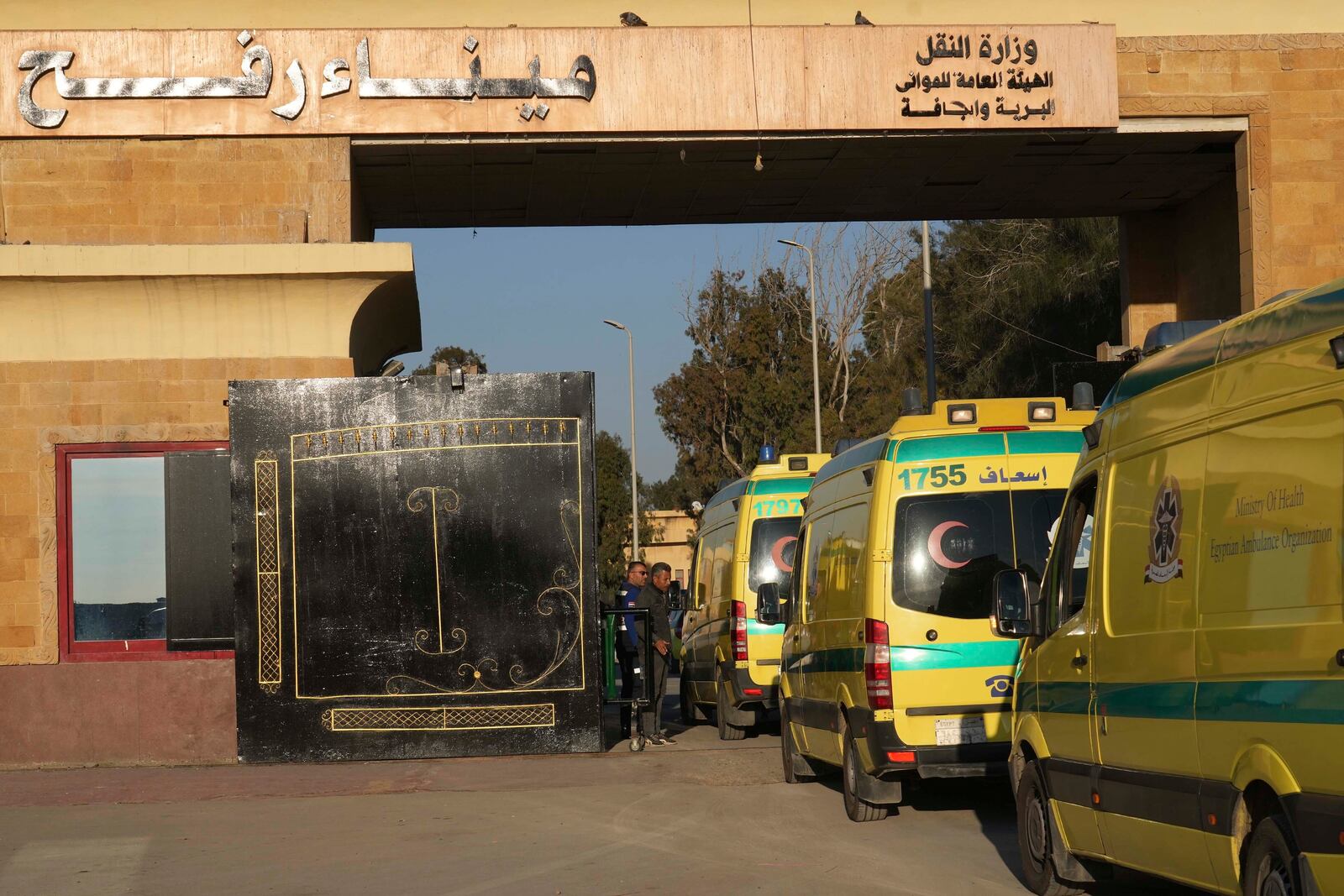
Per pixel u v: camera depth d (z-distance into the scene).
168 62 16.12
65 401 15.01
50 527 14.93
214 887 8.54
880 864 8.55
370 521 14.58
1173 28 17.62
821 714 10.93
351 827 10.59
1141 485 6.43
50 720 14.62
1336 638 4.71
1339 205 17.52
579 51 16.69
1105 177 19.45
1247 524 5.37
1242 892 5.39
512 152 17.14
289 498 14.57
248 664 14.44
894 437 9.77
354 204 17.02
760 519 16.23
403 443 14.66
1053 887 7.52
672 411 52.16
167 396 15.09
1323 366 4.94
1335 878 4.64
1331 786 4.69
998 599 7.56
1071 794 7.08
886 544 9.59
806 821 10.29
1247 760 5.24
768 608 12.84
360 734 14.43
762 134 16.89
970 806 10.84
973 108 17.11
